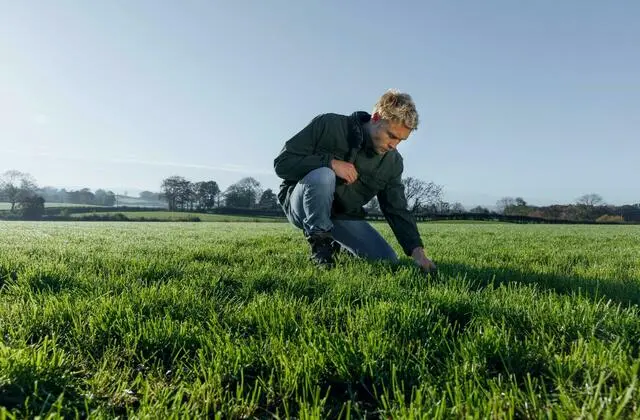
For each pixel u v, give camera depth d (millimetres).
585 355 1889
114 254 5461
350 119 4535
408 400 1699
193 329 2279
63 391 1648
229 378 1850
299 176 4648
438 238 11617
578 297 2820
